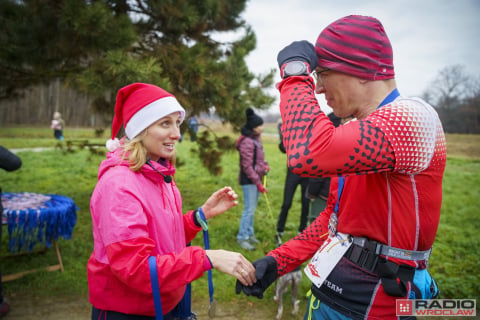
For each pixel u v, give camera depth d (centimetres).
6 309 327
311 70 125
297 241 161
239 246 516
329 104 138
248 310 358
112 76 403
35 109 2764
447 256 526
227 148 691
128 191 146
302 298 381
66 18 390
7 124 2647
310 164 109
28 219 370
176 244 170
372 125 112
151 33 580
